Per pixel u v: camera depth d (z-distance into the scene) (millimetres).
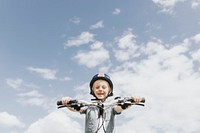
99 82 1787
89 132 1670
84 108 1757
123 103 1709
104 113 1702
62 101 1732
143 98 1722
